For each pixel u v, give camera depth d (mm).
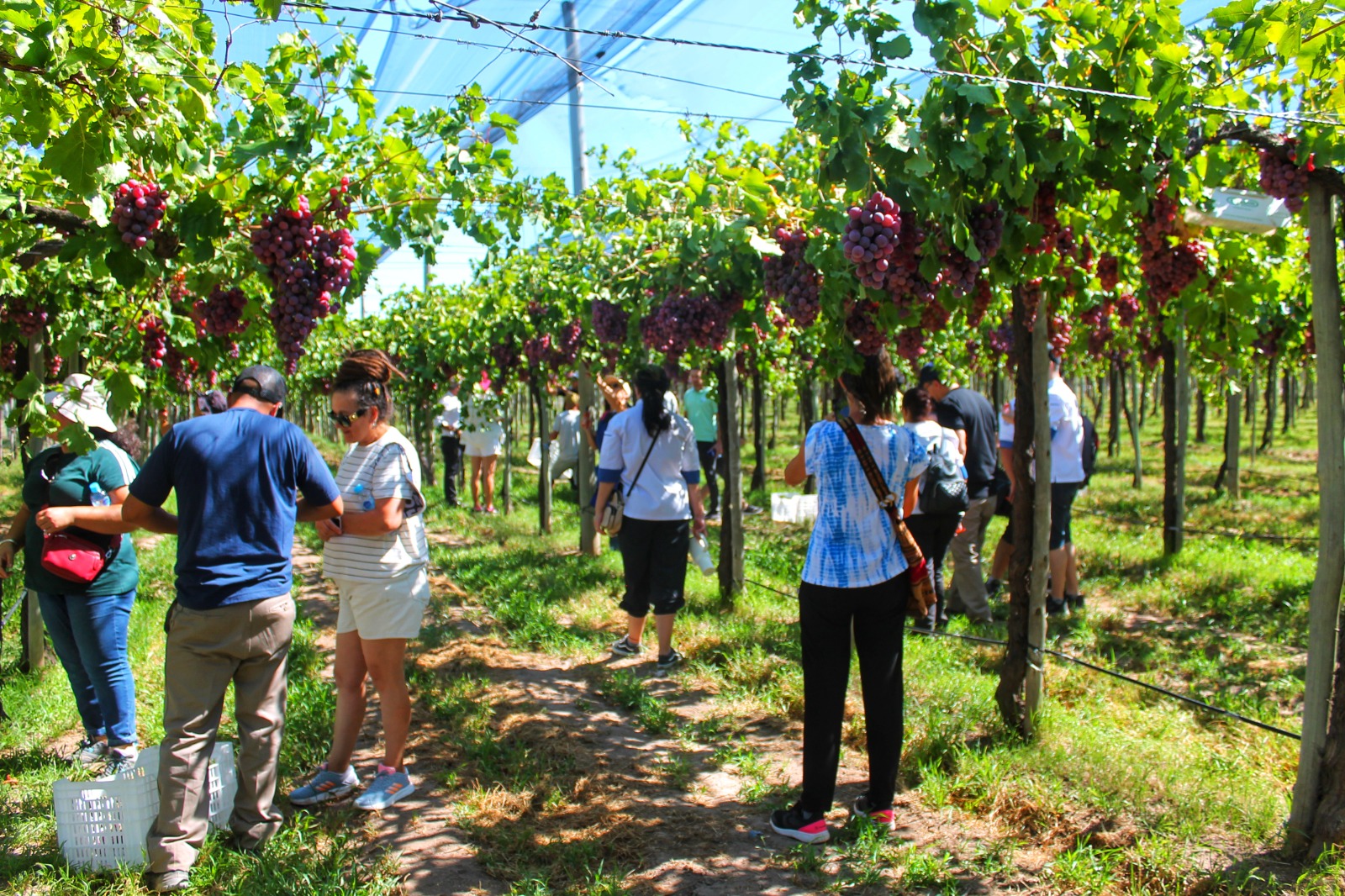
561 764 3988
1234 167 3588
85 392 3686
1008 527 6941
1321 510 3039
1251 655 5445
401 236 3570
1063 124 3076
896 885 2994
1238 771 3680
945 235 3164
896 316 3697
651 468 5344
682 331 4910
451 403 13008
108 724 3928
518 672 5391
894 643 3328
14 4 2318
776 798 3654
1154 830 3219
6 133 3008
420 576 3648
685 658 5539
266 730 3217
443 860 3201
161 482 3074
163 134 2639
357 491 3480
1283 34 2828
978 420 6215
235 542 3051
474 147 3695
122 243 2953
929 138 2939
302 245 3225
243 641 3068
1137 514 10781
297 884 2895
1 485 15672
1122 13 3012
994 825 3387
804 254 3998
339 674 3682
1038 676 4020
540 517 10422
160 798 2998
